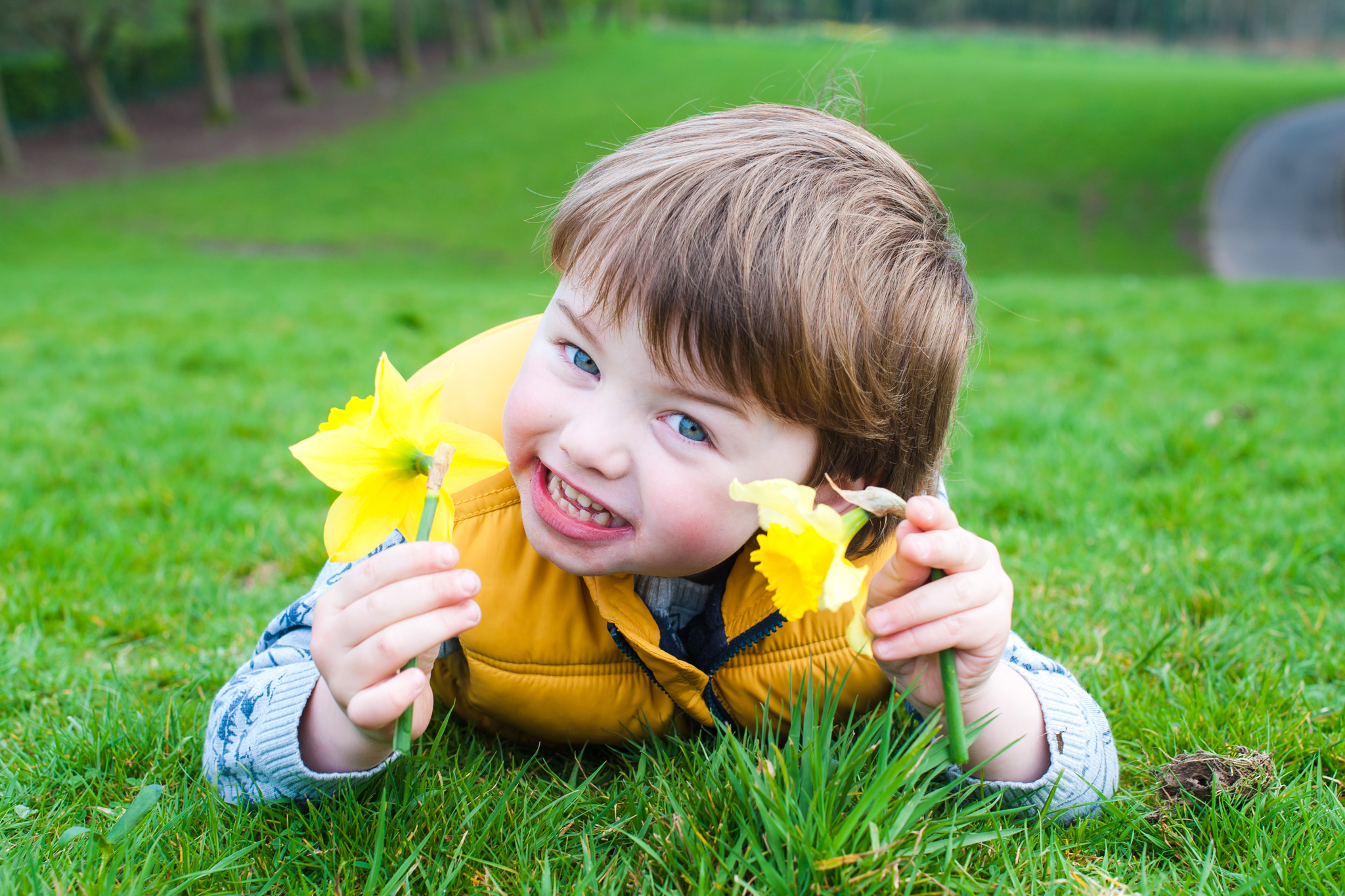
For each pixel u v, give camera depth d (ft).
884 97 117.80
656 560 3.85
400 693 3.47
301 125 101.35
